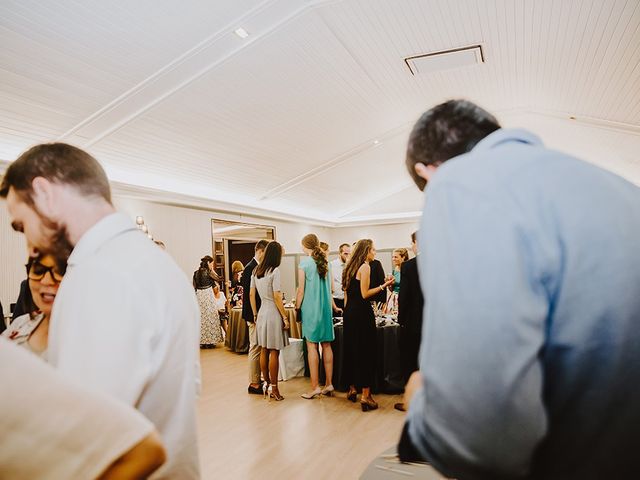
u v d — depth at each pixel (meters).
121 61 4.01
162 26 3.75
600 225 0.49
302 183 8.68
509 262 0.47
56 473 0.40
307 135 6.69
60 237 0.79
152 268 0.76
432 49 4.83
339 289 5.87
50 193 0.76
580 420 0.49
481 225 0.49
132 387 0.66
